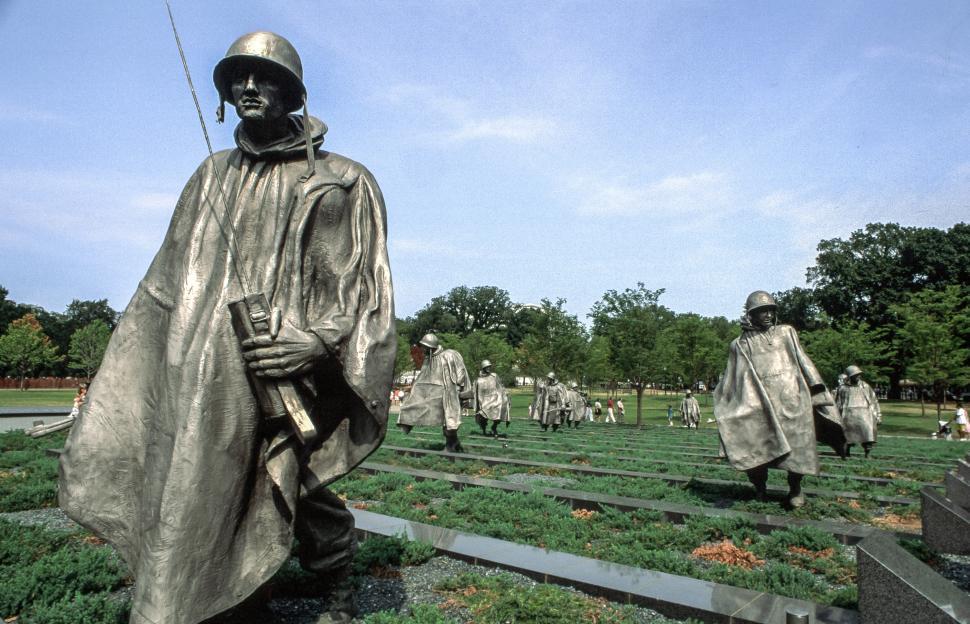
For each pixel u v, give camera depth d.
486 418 25.45
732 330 56.28
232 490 3.95
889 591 4.30
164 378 3.97
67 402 43.72
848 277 59.88
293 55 4.40
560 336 45.03
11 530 8.11
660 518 9.76
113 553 7.17
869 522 9.80
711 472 14.40
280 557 4.10
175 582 3.65
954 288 39.84
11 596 5.61
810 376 10.26
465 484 12.74
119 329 4.38
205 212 4.38
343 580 5.05
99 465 4.12
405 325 106.38
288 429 4.13
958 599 4.08
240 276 4.18
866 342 40.75
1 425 27.34
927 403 59.62
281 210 4.39
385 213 4.90
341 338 4.16
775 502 10.66
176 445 3.80
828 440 11.11
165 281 4.40
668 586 6.05
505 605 5.28
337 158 4.86
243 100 4.29
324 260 4.51
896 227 60.12
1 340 73.50
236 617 4.80
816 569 7.29
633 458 17.80
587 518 9.84
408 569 6.78
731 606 5.52
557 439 24.09
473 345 60.81
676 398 71.69
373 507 10.12
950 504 7.89
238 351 4.05
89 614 5.27
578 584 6.22
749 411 10.51
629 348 36.31
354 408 4.43
